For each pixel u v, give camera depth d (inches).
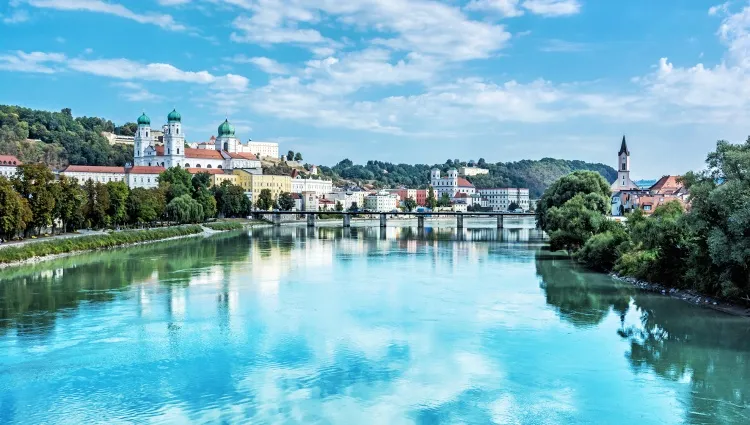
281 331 2645.2
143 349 2377.0
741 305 2997.0
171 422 1733.5
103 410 1813.5
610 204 6072.8
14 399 1895.9
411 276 4249.5
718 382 2022.6
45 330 2652.6
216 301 3299.7
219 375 2094.0
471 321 2822.3
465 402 1870.1
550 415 1780.3
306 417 1765.5
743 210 2743.6
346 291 3619.6
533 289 3663.9
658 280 3690.9
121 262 5049.2
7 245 5000.0
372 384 2012.8
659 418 1754.4
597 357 2277.3
